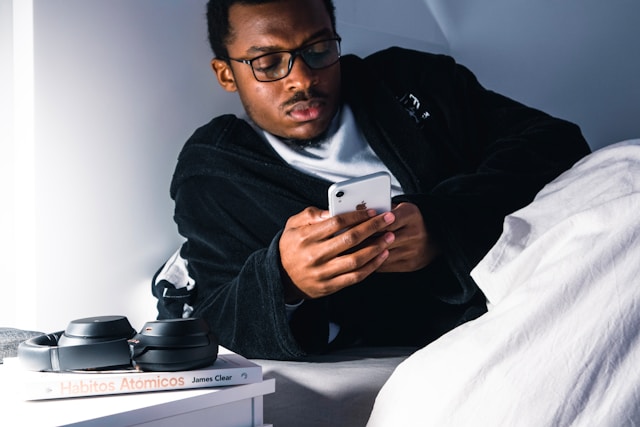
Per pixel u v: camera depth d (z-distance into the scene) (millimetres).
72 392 892
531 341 955
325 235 1156
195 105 1714
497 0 2367
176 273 1565
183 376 921
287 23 1413
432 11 2350
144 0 1609
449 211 1304
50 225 1479
